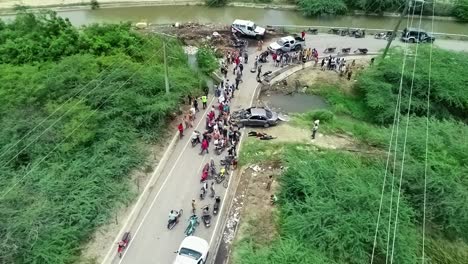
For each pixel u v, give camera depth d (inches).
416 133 1237.1
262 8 2326.5
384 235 915.4
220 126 1280.8
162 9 2272.4
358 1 2290.8
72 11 2180.1
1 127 1134.4
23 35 1555.1
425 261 960.3
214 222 1010.7
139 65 1392.7
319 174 1074.1
